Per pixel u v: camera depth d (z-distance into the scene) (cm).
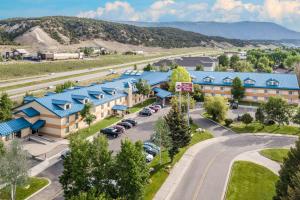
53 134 7531
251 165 6053
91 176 4075
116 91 9888
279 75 11481
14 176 4291
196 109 10325
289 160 4184
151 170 5650
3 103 7812
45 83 14938
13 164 4262
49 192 4975
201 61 18525
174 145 5947
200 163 6169
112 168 4084
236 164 6103
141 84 10725
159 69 16825
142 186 4059
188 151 6781
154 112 9819
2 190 4866
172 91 10575
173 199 4862
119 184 4041
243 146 7144
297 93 10838
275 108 8131
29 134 7450
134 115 9512
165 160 6188
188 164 6122
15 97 11662
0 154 4569
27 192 4944
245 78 11569
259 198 4888
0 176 4275
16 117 7600
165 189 5159
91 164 4100
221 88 11650
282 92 10956
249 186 5262
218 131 8244
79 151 4044
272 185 5291
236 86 11075
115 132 7500
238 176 5616
